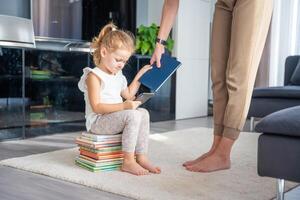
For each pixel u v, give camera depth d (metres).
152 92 1.93
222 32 1.89
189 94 4.37
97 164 1.83
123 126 1.86
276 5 4.48
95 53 1.99
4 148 2.45
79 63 3.31
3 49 2.86
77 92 3.35
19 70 2.88
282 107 3.20
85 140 1.90
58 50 3.19
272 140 1.30
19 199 1.44
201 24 4.45
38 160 2.04
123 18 3.81
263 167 1.32
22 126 2.89
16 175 1.77
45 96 3.15
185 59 4.26
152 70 2.00
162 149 2.39
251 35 1.77
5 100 2.90
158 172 1.82
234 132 1.85
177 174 1.79
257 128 1.33
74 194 1.51
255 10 1.76
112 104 1.86
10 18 2.85
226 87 1.89
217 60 1.91
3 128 2.88
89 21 3.55
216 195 1.49
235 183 1.65
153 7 4.16
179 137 2.85
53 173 1.78
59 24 3.31
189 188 1.58
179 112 4.25
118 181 1.67
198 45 4.44
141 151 1.89
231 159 2.11
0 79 2.89
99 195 1.50
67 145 2.58
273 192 1.54
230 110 1.83
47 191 1.54
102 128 1.90
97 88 1.90
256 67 1.83
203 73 4.55
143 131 1.90
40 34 3.17
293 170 1.26
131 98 2.01
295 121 1.25
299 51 4.46
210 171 1.83
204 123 3.88
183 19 4.19
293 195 1.53
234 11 1.79
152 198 1.44
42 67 3.12
